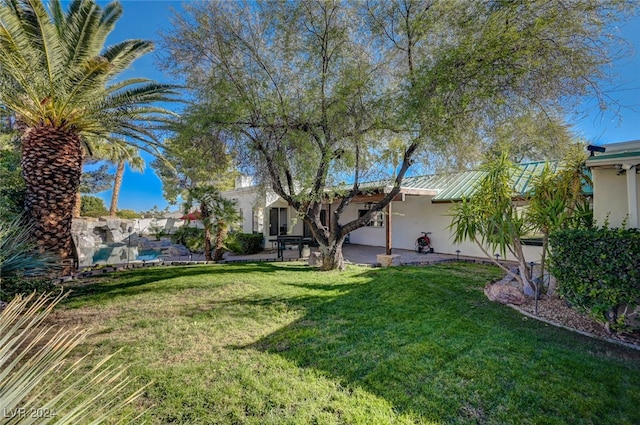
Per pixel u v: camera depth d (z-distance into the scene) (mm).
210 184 12258
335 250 9352
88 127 8484
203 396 2875
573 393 2900
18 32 6199
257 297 6219
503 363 3445
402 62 7621
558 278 4715
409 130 6578
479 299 6047
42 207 7516
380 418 2572
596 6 5164
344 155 8164
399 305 5660
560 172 5867
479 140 7184
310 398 2844
